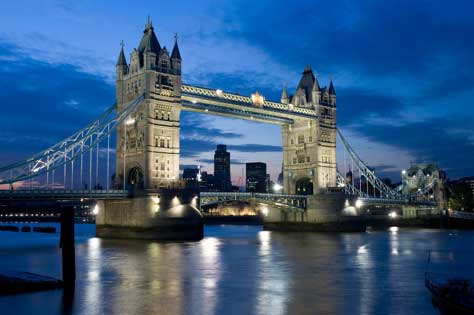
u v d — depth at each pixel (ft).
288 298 138.62
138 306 128.88
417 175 622.95
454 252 257.55
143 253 246.06
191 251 257.34
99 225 357.41
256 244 306.35
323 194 450.71
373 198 499.10
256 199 412.77
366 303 132.46
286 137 490.49
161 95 349.82
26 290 147.74
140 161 344.08
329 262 214.90
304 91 479.41
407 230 485.97
